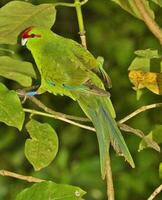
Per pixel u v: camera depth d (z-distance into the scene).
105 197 14.68
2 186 15.02
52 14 8.23
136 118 16.33
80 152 16.38
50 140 7.53
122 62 16.80
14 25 8.16
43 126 7.56
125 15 17.33
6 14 8.14
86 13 17.73
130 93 16.67
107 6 17.41
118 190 15.34
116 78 16.78
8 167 15.86
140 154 15.69
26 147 7.49
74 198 6.76
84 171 14.74
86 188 14.70
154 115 16.30
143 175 15.48
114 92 16.77
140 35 17.14
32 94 8.08
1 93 7.08
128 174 15.43
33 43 8.08
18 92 7.99
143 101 16.42
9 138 15.69
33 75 8.10
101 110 7.53
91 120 7.53
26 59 15.36
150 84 8.04
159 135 7.88
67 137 16.41
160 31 7.25
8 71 8.03
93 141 16.44
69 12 17.47
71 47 8.01
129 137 15.91
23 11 8.19
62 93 7.94
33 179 7.27
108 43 17.16
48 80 7.94
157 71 8.48
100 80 7.74
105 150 7.30
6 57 8.05
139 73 8.02
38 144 7.50
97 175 14.75
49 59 7.95
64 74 7.78
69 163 16.14
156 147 7.32
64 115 7.48
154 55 7.84
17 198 6.81
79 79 7.62
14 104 7.05
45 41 8.08
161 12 16.45
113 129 7.36
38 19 8.20
